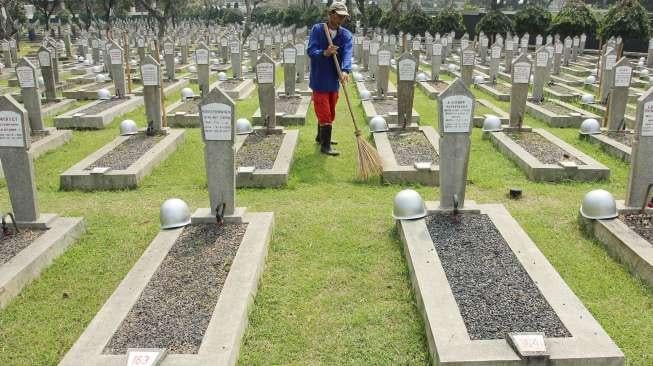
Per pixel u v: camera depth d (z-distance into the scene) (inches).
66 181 255.3
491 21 1027.3
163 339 128.3
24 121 182.9
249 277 154.9
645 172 195.5
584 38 946.1
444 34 1094.4
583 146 327.6
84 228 205.8
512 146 303.9
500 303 141.0
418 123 384.8
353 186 256.4
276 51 945.5
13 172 188.7
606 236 185.9
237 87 543.8
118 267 179.2
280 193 247.9
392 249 187.3
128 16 2174.0
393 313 149.0
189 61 862.5
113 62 466.0
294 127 381.4
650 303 153.8
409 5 1439.5
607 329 141.7
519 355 117.5
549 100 462.9
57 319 150.0
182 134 339.3
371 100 460.1
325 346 136.0
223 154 189.0
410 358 130.6
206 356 120.6
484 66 799.1
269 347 135.8
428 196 242.5
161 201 239.9
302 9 1568.7
